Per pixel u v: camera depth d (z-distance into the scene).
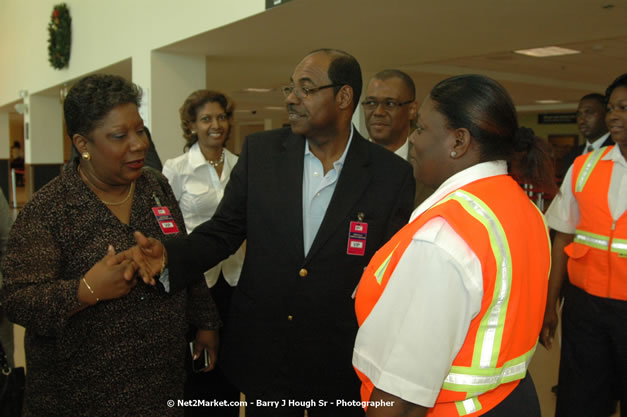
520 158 1.12
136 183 1.44
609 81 10.57
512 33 5.07
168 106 5.75
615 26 4.81
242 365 1.60
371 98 2.35
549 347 2.28
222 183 2.65
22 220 1.25
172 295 1.42
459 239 0.92
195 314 1.66
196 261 1.47
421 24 4.61
